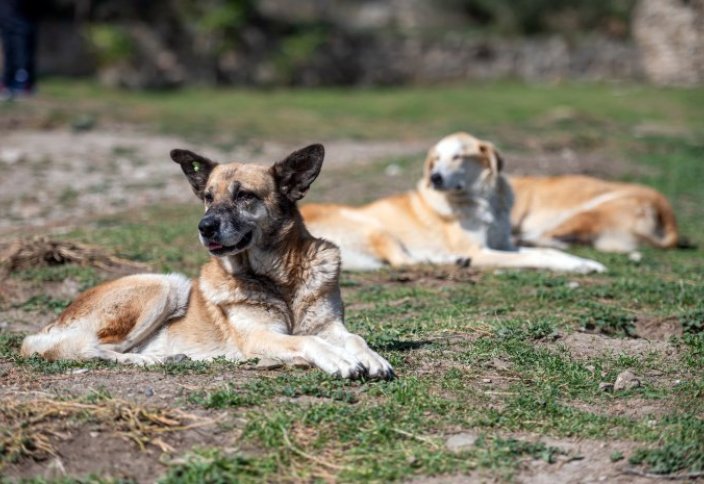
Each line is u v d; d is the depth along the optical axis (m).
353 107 34.94
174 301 9.06
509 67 45.50
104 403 7.17
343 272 14.27
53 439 6.76
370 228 14.96
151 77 41.12
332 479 6.48
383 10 47.94
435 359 8.95
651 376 8.88
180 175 21.50
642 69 45.41
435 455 6.75
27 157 22.12
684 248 16.58
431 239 15.10
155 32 41.62
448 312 11.11
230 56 42.62
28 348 9.05
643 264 14.61
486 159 14.95
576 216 16.39
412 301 11.91
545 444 7.00
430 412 7.51
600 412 7.85
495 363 8.92
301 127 29.11
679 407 7.93
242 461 6.53
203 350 8.91
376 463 6.65
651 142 26.53
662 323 10.51
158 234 15.76
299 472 6.54
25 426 6.82
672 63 43.28
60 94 32.62
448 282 13.22
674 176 22.48
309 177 8.89
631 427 7.38
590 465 6.76
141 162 22.42
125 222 17.02
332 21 46.09
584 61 45.62
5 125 25.39
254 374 8.14
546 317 10.80
